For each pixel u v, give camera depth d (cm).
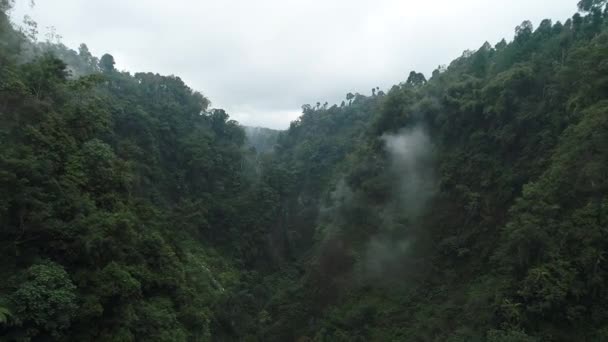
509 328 1777
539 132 2633
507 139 2806
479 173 2983
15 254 1308
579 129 2052
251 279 4384
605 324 1563
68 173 1656
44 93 1853
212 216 4800
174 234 3181
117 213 1711
